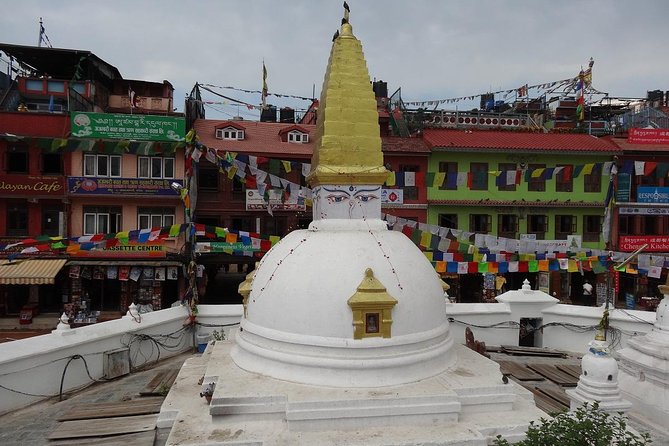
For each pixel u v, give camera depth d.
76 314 27.12
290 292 10.87
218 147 30.09
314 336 10.52
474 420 10.13
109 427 11.07
